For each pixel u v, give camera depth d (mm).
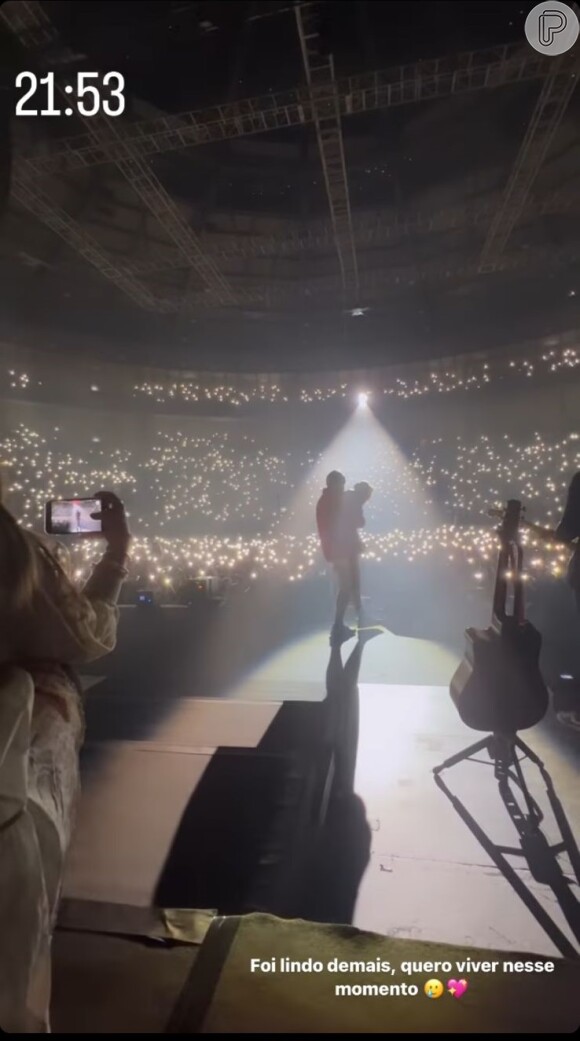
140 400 15203
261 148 10430
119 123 7078
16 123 7555
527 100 8977
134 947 1680
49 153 7828
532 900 1968
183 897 1945
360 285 13148
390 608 7469
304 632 6211
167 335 14797
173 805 2510
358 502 5758
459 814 2492
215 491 15758
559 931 1829
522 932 1825
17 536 1030
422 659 5055
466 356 14453
